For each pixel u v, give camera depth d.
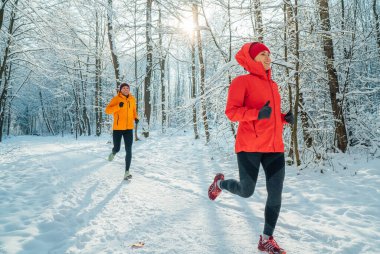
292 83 6.09
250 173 2.62
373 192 4.41
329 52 6.86
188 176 6.18
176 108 8.55
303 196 4.51
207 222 3.39
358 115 7.63
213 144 8.52
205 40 8.39
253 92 2.62
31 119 49.34
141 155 9.09
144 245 2.80
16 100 34.81
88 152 10.16
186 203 4.16
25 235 3.00
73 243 2.84
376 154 6.66
